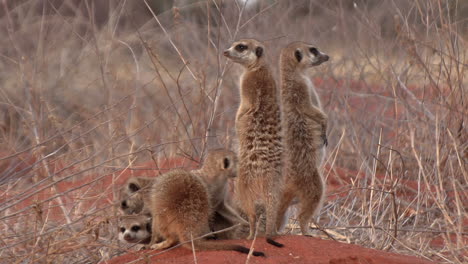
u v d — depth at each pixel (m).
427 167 11.83
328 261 6.96
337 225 10.32
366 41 16.41
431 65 12.96
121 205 9.12
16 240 8.50
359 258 7.05
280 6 16.67
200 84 12.32
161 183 7.67
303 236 7.83
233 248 7.16
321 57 9.64
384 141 14.19
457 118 11.59
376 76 15.91
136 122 13.39
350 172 13.34
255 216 8.04
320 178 8.94
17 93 14.11
